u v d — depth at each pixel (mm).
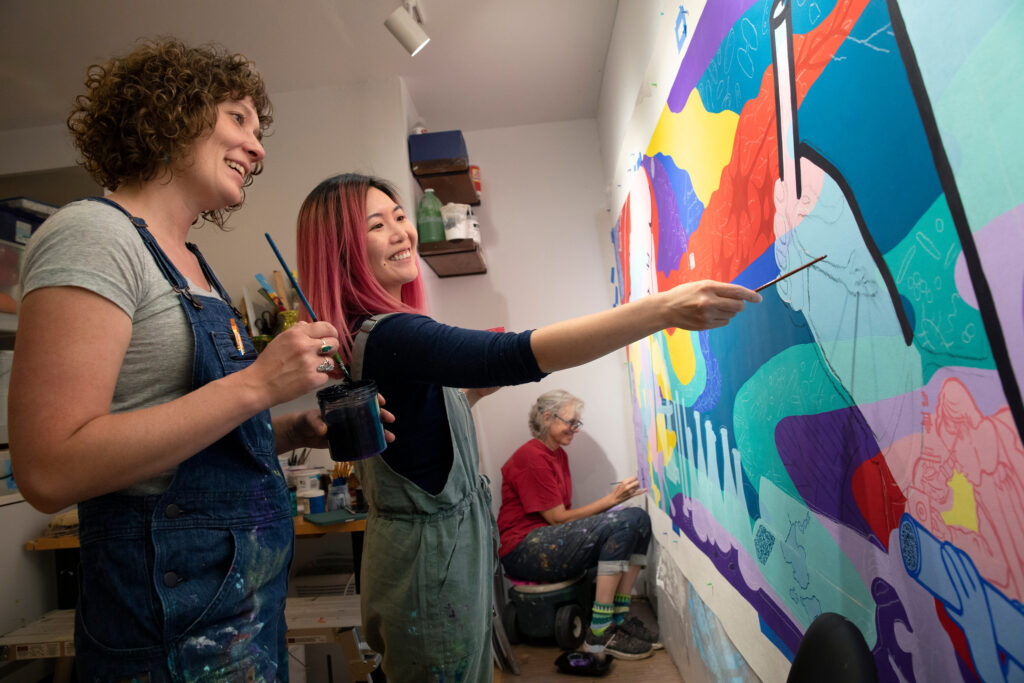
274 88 3020
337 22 2539
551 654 2756
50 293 694
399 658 1180
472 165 3559
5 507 2199
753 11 1121
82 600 788
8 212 2408
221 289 1010
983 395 609
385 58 2838
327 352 789
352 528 2295
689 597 2146
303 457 2703
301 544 2836
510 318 3555
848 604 949
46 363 674
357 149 2979
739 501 1481
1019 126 529
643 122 2182
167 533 775
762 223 1165
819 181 917
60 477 656
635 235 2523
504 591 2971
